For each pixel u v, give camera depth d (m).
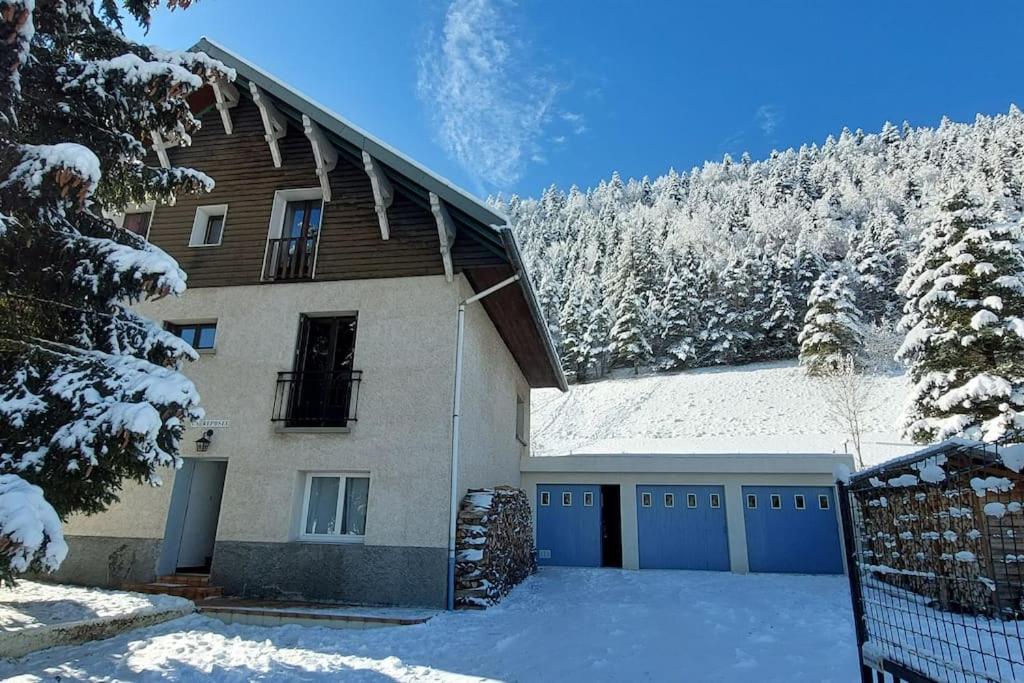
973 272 15.55
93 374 5.22
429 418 8.92
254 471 9.12
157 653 5.78
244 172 10.92
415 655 5.96
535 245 89.25
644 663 5.69
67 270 5.56
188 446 9.38
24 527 3.68
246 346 9.84
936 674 2.78
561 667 5.55
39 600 7.25
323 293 9.90
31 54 5.38
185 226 10.80
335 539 8.86
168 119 6.29
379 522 8.59
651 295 51.16
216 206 10.82
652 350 48.69
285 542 8.70
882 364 39.25
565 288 61.97
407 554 8.37
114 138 5.98
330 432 9.11
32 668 5.15
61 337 5.83
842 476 3.72
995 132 83.12
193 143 11.27
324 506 9.10
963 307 15.44
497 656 5.94
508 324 12.27
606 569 13.40
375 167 9.69
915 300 17.30
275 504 8.91
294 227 10.83
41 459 4.84
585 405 42.50
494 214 8.89
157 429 4.77
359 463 8.90
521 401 15.76
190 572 9.52
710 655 5.98
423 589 8.20
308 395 9.59
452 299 9.42
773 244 58.75
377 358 9.37
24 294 5.59
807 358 40.12
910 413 16.52
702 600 9.34
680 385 42.84
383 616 7.38
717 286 50.44
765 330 45.94
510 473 13.56
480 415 10.66
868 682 3.39
